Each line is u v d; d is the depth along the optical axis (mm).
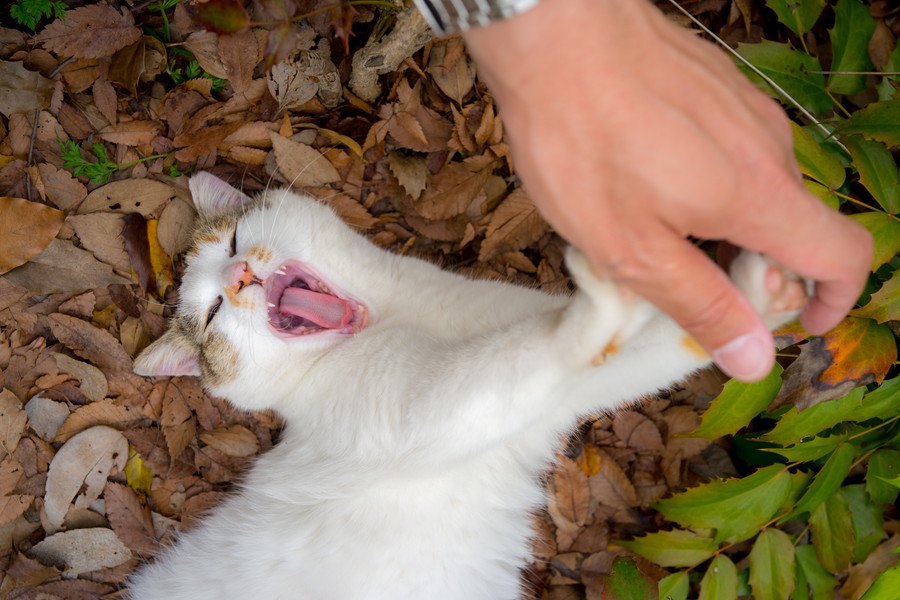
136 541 493
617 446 533
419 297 461
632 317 297
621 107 206
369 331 454
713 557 494
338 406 434
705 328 236
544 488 499
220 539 469
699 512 473
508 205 523
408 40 468
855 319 406
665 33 219
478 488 434
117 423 495
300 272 471
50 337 490
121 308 500
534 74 206
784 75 481
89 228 491
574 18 198
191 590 459
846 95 518
